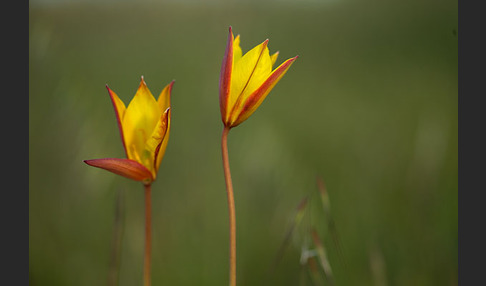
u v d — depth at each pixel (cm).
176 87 78
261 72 43
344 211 60
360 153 69
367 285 55
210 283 57
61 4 81
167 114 43
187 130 68
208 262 57
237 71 43
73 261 57
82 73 77
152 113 44
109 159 44
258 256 57
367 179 64
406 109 78
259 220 57
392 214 59
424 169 59
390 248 56
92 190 57
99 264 57
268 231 57
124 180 60
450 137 61
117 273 50
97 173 57
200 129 67
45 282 56
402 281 55
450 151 60
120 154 64
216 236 58
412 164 60
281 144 64
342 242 57
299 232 52
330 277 49
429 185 58
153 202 60
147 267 45
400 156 67
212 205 60
